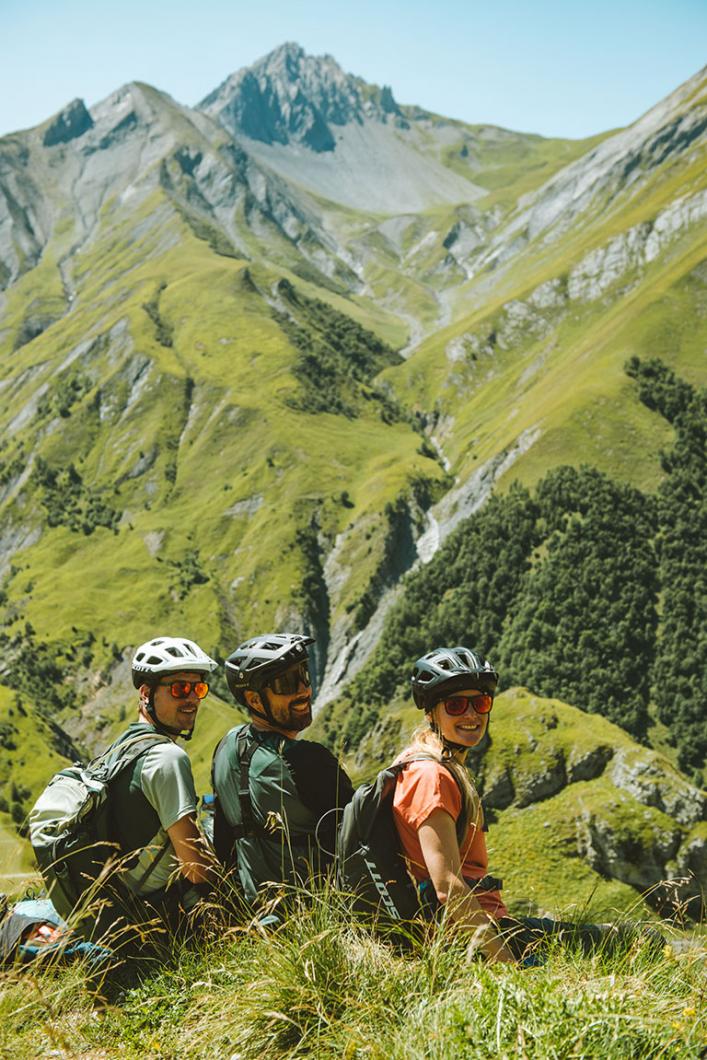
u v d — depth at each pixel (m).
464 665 5.84
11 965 6.05
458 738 5.84
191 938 5.94
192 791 6.12
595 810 121.38
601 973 4.76
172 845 6.08
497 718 136.50
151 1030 5.02
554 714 135.00
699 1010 4.15
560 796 126.12
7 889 6.32
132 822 6.07
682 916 5.14
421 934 5.24
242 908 6.05
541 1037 3.88
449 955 4.73
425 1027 4.18
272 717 6.28
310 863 5.86
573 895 115.50
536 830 123.38
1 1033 5.09
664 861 117.31
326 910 5.14
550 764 128.50
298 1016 4.55
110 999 5.52
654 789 122.25
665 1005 4.18
